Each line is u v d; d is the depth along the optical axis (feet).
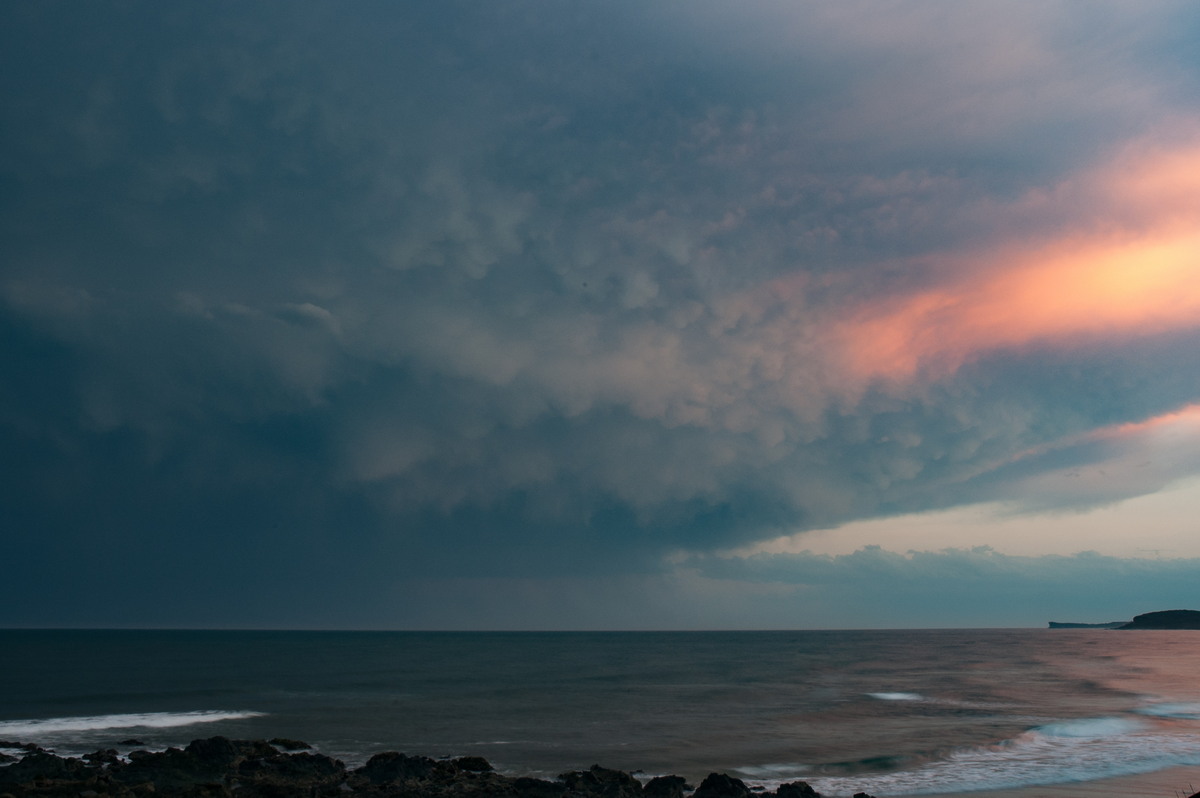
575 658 452.35
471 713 173.06
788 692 226.17
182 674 287.89
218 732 142.92
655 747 130.00
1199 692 222.48
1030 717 167.94
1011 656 452.35
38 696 204.13
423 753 123.85
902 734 143.74
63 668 319.47
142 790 88.12
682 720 162.81
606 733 144.87
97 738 135.33
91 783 89.35
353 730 147.13
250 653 482.28
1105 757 120.57
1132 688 236.22
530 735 142.10
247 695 210.18
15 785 88.02
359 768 106.11
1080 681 263.90
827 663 386.32
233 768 103.04
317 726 151.84
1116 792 97.45
